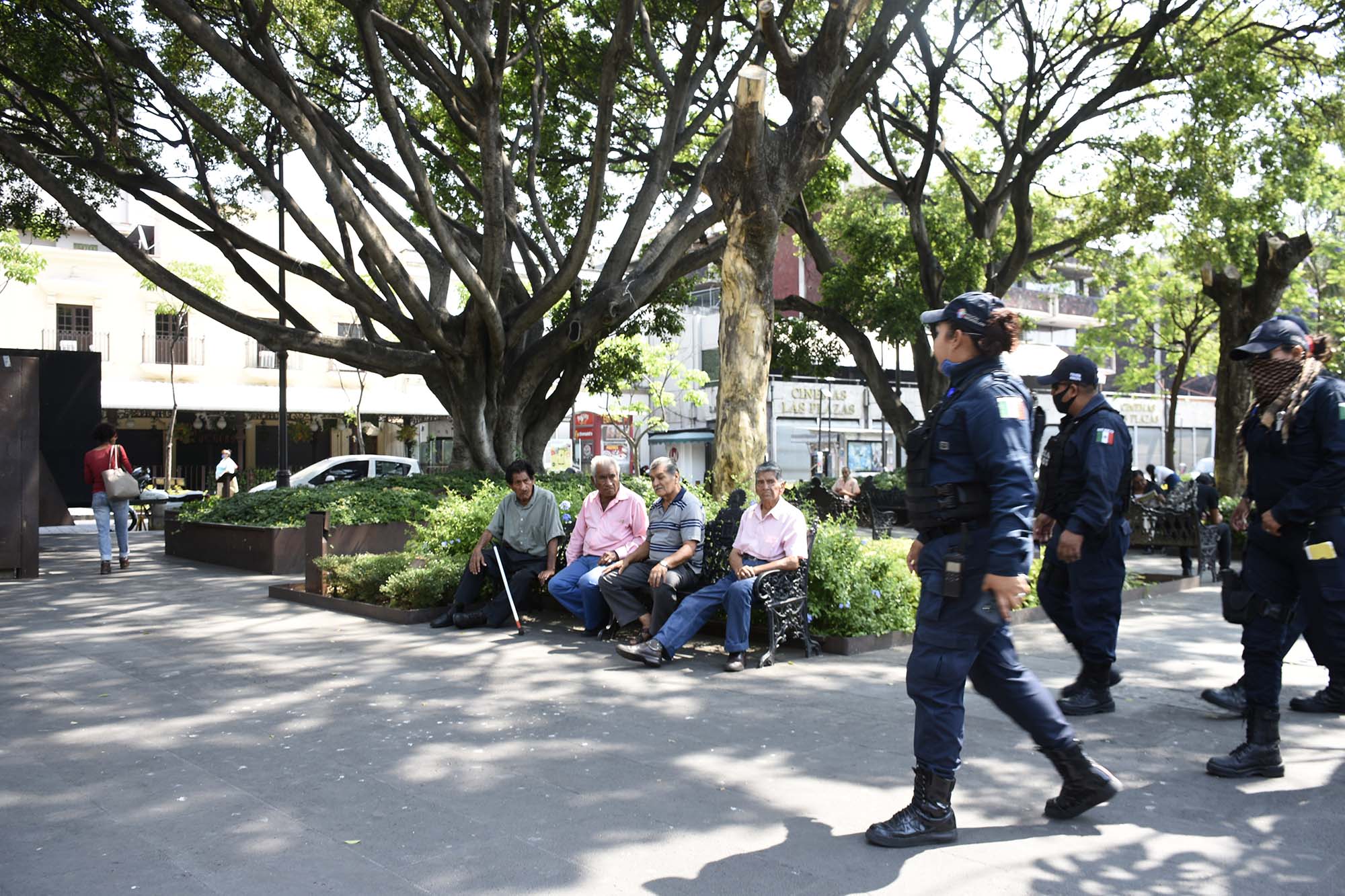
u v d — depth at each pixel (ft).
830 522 27.50
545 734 17.25
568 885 11.09
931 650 12.26
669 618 23.62
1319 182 66.59
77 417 62.95
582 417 127.65
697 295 145.89
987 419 11.95
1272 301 58.08
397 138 41.52
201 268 100.99
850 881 11.21
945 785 12.25
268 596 35.32
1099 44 61.62
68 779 14.84
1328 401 15.08
